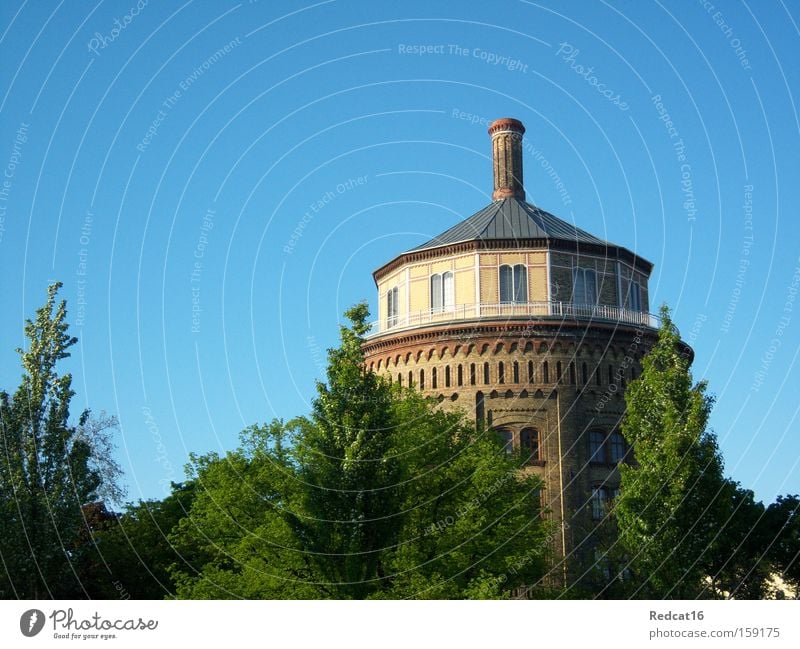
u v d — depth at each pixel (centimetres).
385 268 6806
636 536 4056
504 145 6962
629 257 6519
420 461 4725
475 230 6475
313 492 3822
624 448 6009
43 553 3891
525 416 5903
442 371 6091
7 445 3916
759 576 5303
